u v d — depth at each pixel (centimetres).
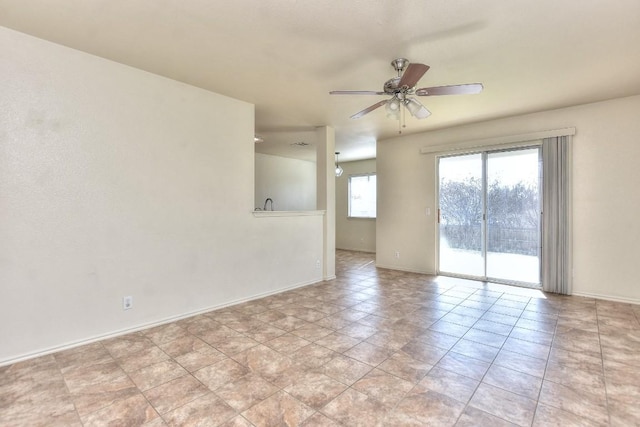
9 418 179
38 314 252
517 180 465
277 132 553
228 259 379
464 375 222
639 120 372
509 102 394
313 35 245
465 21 226
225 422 175
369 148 692
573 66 296
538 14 218
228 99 377
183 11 215
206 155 357
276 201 809
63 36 247
